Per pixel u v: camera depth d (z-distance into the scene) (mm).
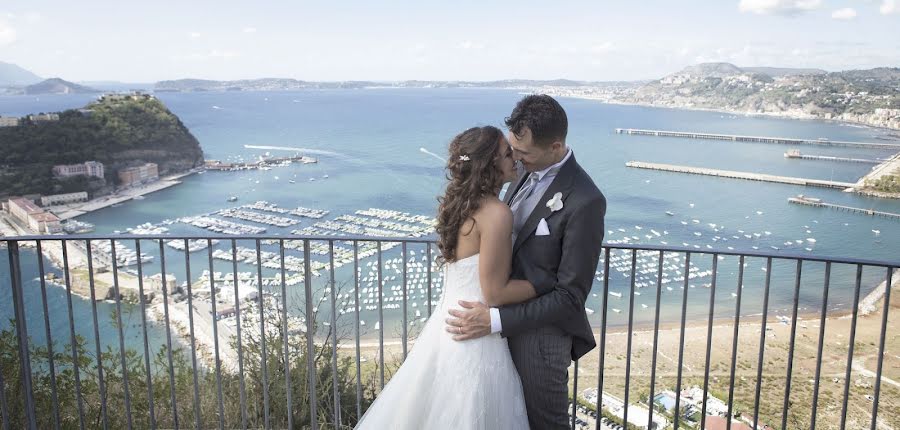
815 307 42188
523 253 2549
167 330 3465
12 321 4199
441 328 2600
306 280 3523
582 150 154625
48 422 4148
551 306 2418
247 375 5133
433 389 2568
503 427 2479
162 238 3396
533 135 2383
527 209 2586
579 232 2412
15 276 3318
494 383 2479
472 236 2486
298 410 4711
